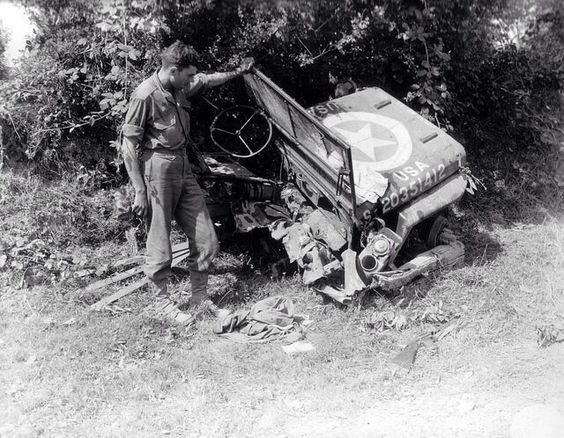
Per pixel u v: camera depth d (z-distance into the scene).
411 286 6.34
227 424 4.88
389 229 6.12
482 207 7.99
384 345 5.80
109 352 5.61
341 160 5.99
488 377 5.44
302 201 6.79
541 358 5.69
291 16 7.31
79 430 4.80
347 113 6.86
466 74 8.36
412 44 7.55
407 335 5.94
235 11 7.09
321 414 5.02
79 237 6.81
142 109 5.66
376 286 6.11
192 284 6.17
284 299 6.15
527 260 7.03
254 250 6.91
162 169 5.82
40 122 7.03
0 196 6.90
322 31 7.50
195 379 5.36
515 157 8.67
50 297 6.24
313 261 6.16
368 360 5.63
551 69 9.13
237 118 7.55
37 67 7.08
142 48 6.84
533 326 6.08
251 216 6.62
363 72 7.82
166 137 5.78
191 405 5.08
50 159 7.14
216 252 6.13
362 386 5.32
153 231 5.97
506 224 7.84
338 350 5.69
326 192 6.36
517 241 7.48
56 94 7.04
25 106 7.06
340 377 5.41
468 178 6.99
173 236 6.98
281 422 4.92
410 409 5.09
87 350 5.60
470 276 6.55
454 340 5.89
